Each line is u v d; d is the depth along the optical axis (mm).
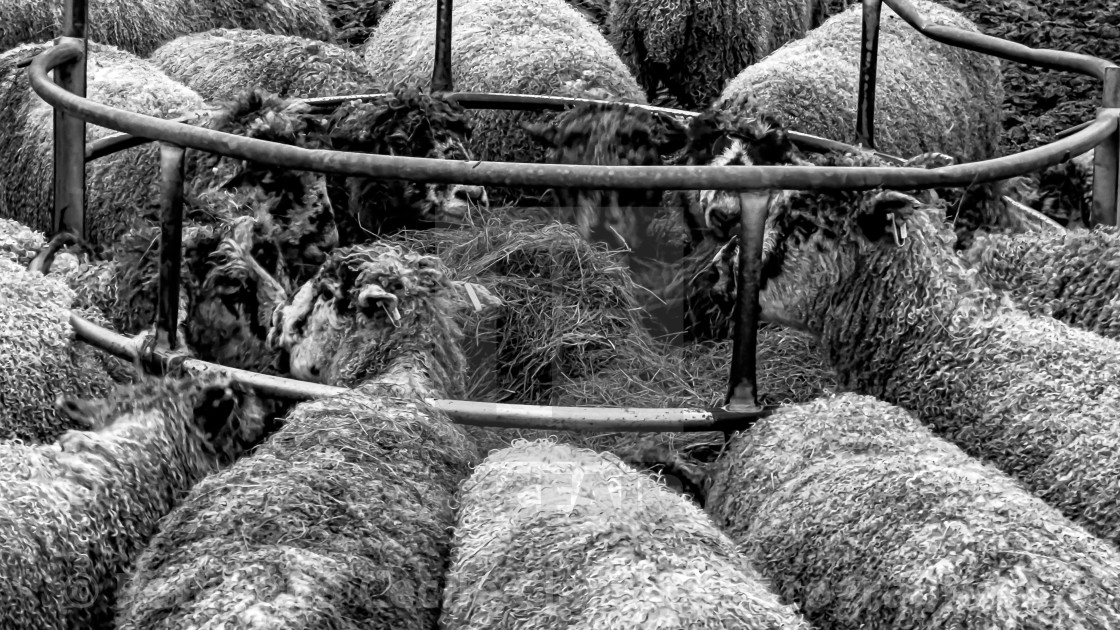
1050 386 3947
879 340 4340
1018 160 4320
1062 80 11977
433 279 4344
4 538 3061
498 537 3100
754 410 4129
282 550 2971
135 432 3623
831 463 3631
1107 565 2861
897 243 4152
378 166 3850
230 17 9766
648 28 9203
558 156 6203
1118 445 3688
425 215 5422
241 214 5055
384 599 2975
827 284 4371
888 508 3250
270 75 7734
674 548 2957
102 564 3277
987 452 3963
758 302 4086
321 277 4336
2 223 5227
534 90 7664
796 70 7746
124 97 6562
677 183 3822
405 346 4242
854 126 7477
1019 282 5000
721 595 2691
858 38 8438
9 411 4160
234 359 4785
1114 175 5172
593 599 2740
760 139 5180
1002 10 13656
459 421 4070
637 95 7922
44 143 6586
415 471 3488
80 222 5250
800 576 3354
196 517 3176
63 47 5113
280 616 2750
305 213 5113
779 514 3547
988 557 2916
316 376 4340
